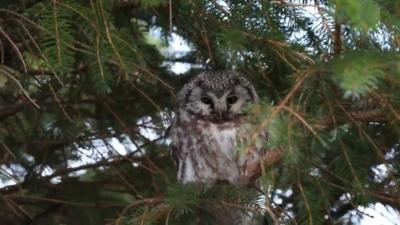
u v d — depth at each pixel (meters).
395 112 7.38
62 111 10.54
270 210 8.00
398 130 7.63
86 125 11.48
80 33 9.36
